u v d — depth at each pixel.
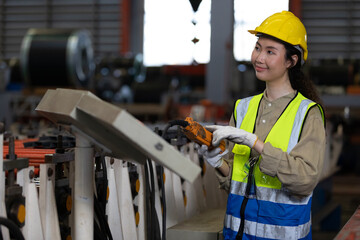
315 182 1.71
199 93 9.59
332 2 12.16
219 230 2.35
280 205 1.79
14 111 8.16
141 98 9.78
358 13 12.12
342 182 8.34
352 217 1.72
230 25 8.71
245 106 1.96
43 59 8.55
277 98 1.87
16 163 1.65
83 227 1.55
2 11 13.46
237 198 1.87
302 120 1.77
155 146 1.21
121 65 9.81
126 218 2.13
